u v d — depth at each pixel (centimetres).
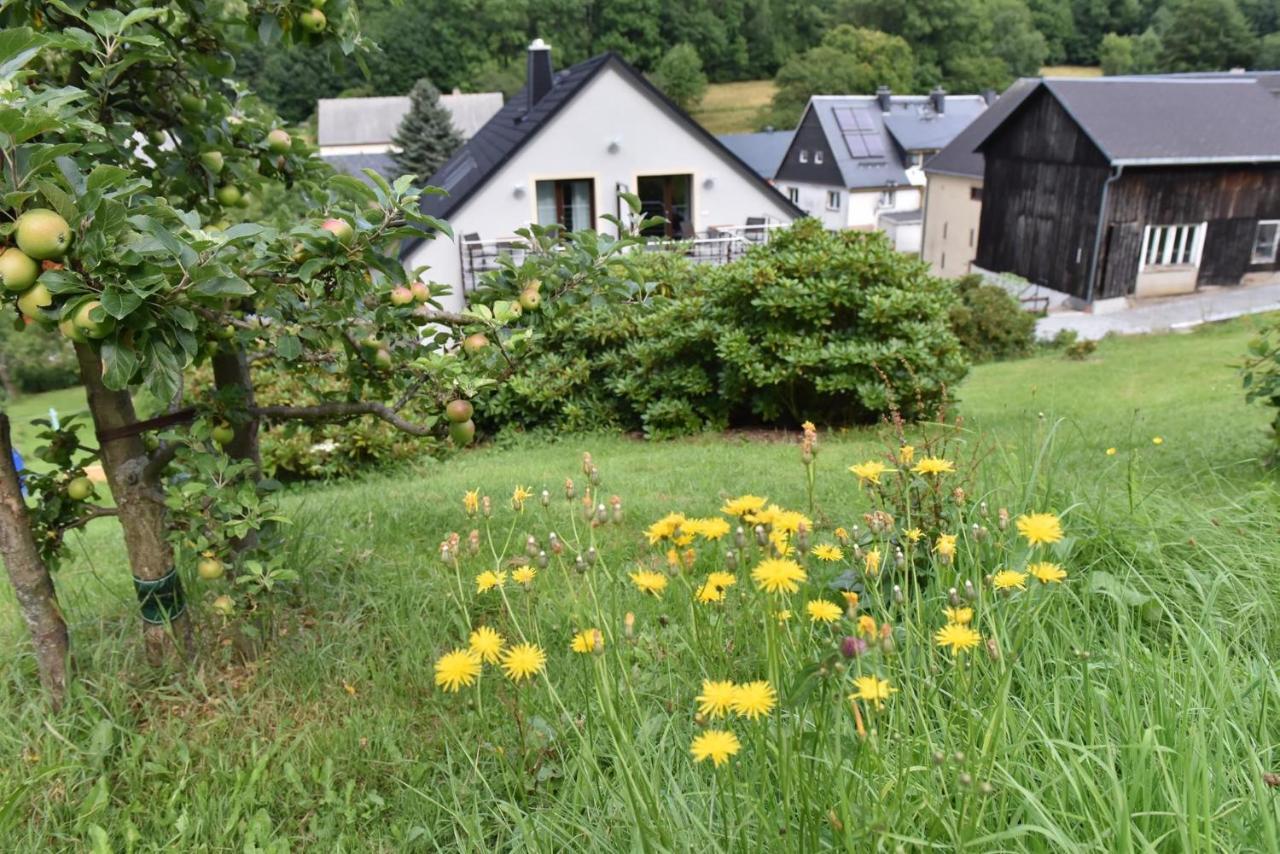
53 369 1809
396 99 6256
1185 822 148
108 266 178
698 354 927
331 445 803
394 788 223
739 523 200
